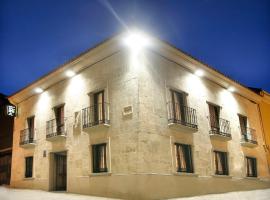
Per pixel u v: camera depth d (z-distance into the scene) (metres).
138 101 10.80
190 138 12.58
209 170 13.12
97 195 11.37
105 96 12.20
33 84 16.31
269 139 19.52
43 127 15.46
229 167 14.62
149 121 10.88
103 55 12.67
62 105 14.72
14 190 14.34
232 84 16.86
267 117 20.25
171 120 11.64
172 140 11.58
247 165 16.59
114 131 11.37
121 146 10.93
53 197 10.73
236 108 17.22
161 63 12.35
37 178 14.98
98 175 11.55
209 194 12.46
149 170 10.28
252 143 16.91
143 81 11.22
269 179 18.03
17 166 16.81
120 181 10.60
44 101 15.97
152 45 11.84
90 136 12.40
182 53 13.00
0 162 19.80
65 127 13.91
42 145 15.19
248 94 18.62
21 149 16.83
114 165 11.01
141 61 11.45
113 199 10.11
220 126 15.04
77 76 14.09
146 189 9.93
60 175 14.59
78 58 13.32
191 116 12.99
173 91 12.80
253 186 16.17
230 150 15.16
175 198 10.69
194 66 14.04
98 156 12.01
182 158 12.02
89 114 12.66
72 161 13.03
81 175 12.39
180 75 13.33
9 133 19.80
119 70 11.91
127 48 11.85
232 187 14.38
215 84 15.95
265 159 18.38
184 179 11.53
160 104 11.60
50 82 15.55
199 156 12.78
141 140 10.41
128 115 11.00
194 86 14.09
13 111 18.05
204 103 14.38
